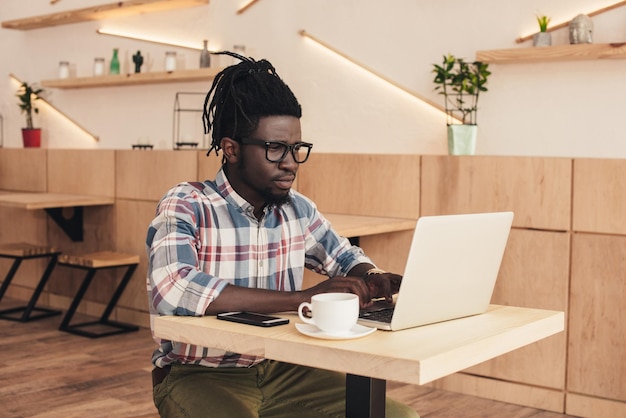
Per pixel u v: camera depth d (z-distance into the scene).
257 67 1.74
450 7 3.98
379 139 4.29
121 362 4.01
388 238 3.77
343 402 1.75
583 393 3.30
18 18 6.22
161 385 1.81
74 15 5.57
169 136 5.30
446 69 3.79
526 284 3.41
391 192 3.77
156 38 5.35
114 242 4.97
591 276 3.26
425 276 1.48
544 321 1.64
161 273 1.62
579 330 3.29
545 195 3.34
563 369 3.34
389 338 1.42
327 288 1.61
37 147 5.88
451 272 1.54
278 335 1.42
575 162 3.26
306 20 4.54
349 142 4.41
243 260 1.81
